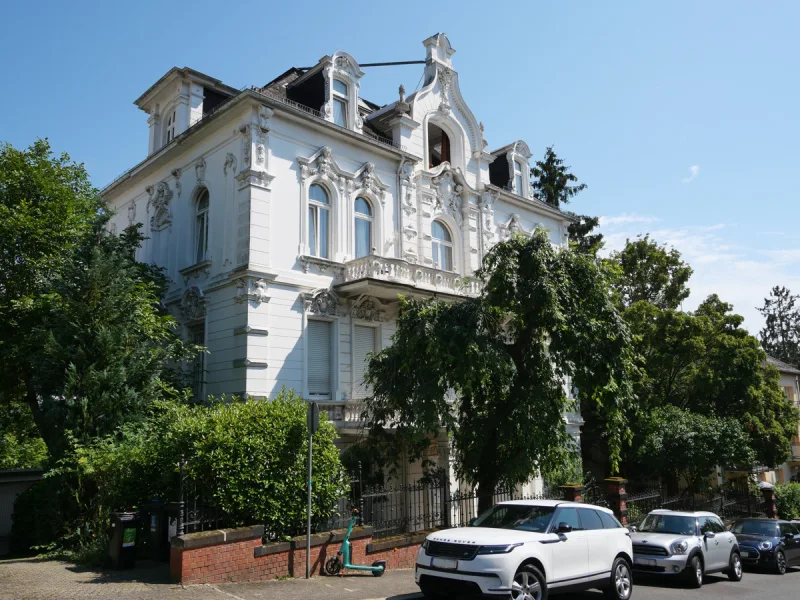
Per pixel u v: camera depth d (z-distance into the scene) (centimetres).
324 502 1233
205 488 1125
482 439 1499
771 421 2898
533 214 2856
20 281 1891
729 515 2681
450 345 1403
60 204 1966
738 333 3042
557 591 981
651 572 1381
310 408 1156
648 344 2908
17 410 2309
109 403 1430
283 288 1872
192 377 1897
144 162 2319
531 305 1443
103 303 1545
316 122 2003
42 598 902
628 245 3472
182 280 2086
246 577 1075
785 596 1268
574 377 1509
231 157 1933
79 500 1312
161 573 1070
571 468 1948
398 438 1603
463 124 2598
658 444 2545
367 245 2172
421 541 1398
